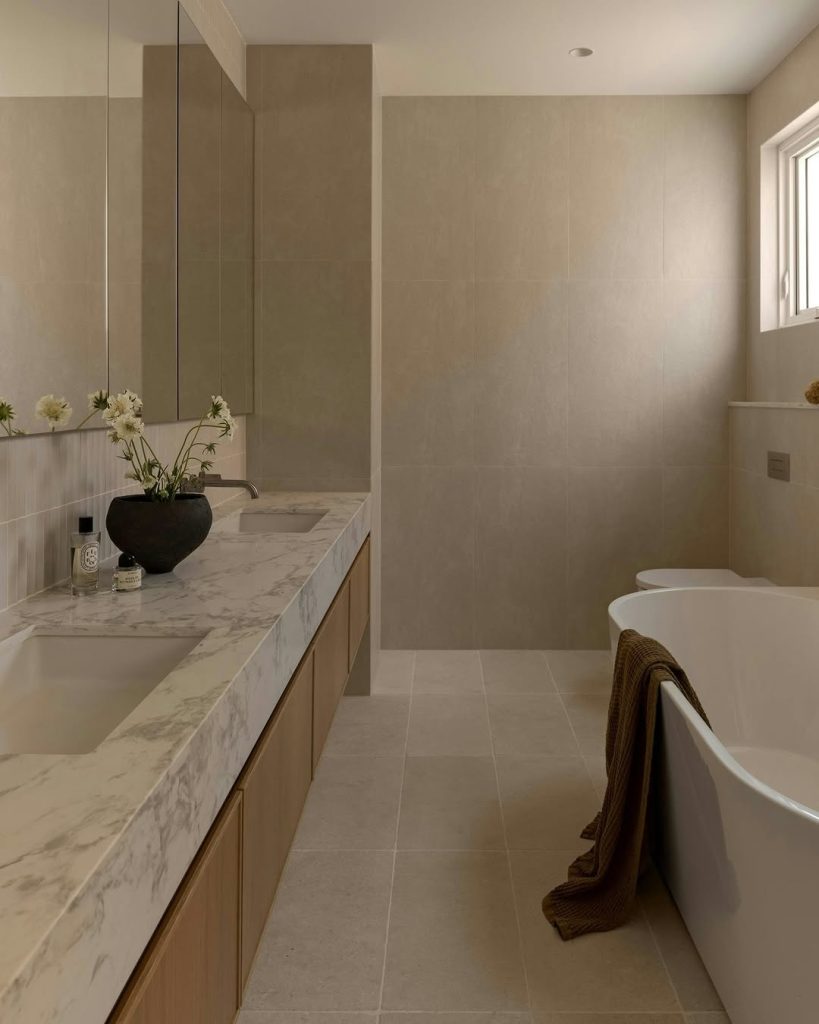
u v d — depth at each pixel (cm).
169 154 269
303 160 376
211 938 117
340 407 384
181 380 285
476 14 344
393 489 445
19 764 99
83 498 214
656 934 216
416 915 223
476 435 441
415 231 434
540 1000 192
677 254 432
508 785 298
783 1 332
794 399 378
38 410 186
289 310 381
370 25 354
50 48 188
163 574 206
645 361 437
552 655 443
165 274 267
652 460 441
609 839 220
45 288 188
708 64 392
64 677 158
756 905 165
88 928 75
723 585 382
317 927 218
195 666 135
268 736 155
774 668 299
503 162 430
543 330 436
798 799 254
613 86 418
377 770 311
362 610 330
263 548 238
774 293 417
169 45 267
